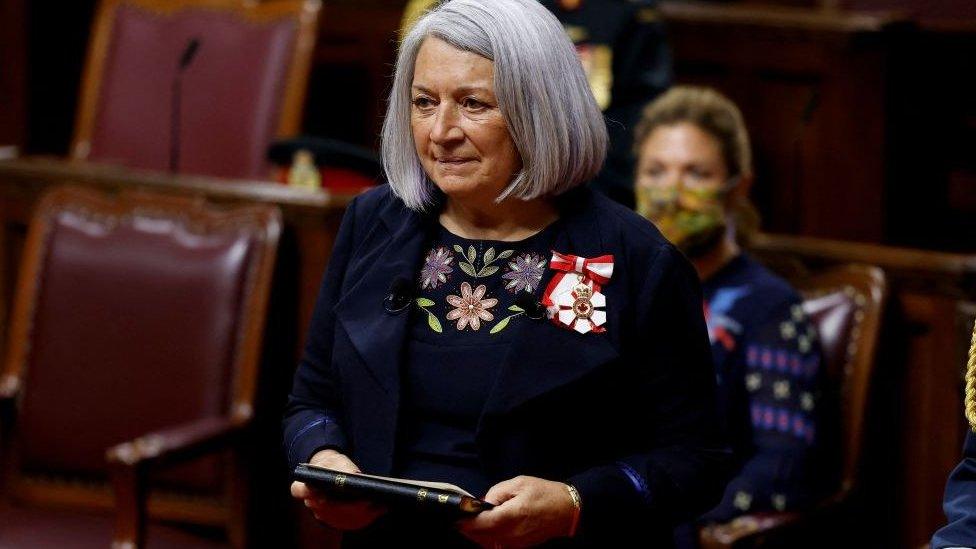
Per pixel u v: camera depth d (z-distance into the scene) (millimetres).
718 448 7246
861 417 11172
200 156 15781
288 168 14797
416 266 7277
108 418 12617
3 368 13336
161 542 11836
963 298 11242
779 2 21094
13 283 14391
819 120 17578
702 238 10992
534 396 6852
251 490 12469
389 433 7047
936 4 18672
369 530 7355
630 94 14047
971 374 6895
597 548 7148
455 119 6906
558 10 14391
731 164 11227
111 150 16203
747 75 17969
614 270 7020
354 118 20422
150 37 16328
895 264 11555
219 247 12578
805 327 10836
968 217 17766
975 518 6434
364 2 20078
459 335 7105
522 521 6609
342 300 7391
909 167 17688
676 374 7105
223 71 15844
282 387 12992
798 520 10344
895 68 17375
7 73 19531
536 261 7133
